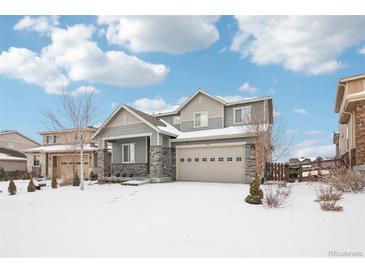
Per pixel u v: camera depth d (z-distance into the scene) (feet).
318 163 46.60
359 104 34.83
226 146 49.16
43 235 15.17
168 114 65.51
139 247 12.87
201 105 59.06
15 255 12.25
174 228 16.08
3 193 39.47
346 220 16.70
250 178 44.83
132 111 53.67
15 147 101.81
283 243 12.97
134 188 40.91
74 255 12.11
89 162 75.72
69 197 32.71
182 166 54.60
